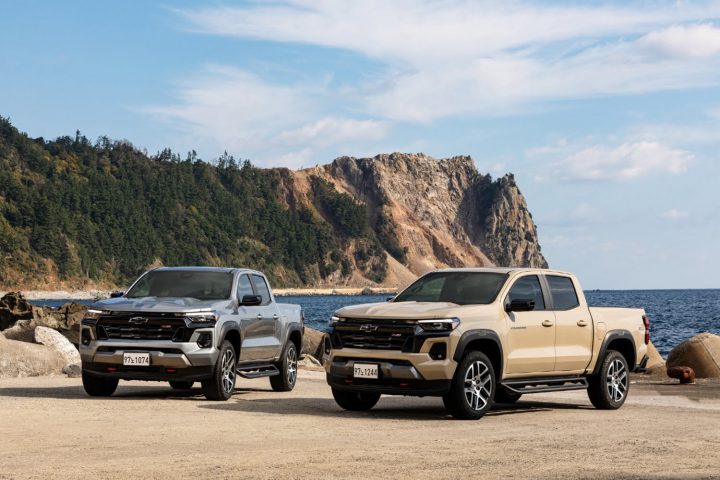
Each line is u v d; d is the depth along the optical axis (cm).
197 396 1552
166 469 791
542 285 1384
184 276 1590
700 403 1559
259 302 1575
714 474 786
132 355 1420
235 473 773
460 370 1215
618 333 1476
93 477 750
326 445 950
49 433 1028
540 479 754
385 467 809
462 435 1050
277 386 1717
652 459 870
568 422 1211
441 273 1380
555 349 1366
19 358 1962
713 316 9925
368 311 1255
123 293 1570
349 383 1245
